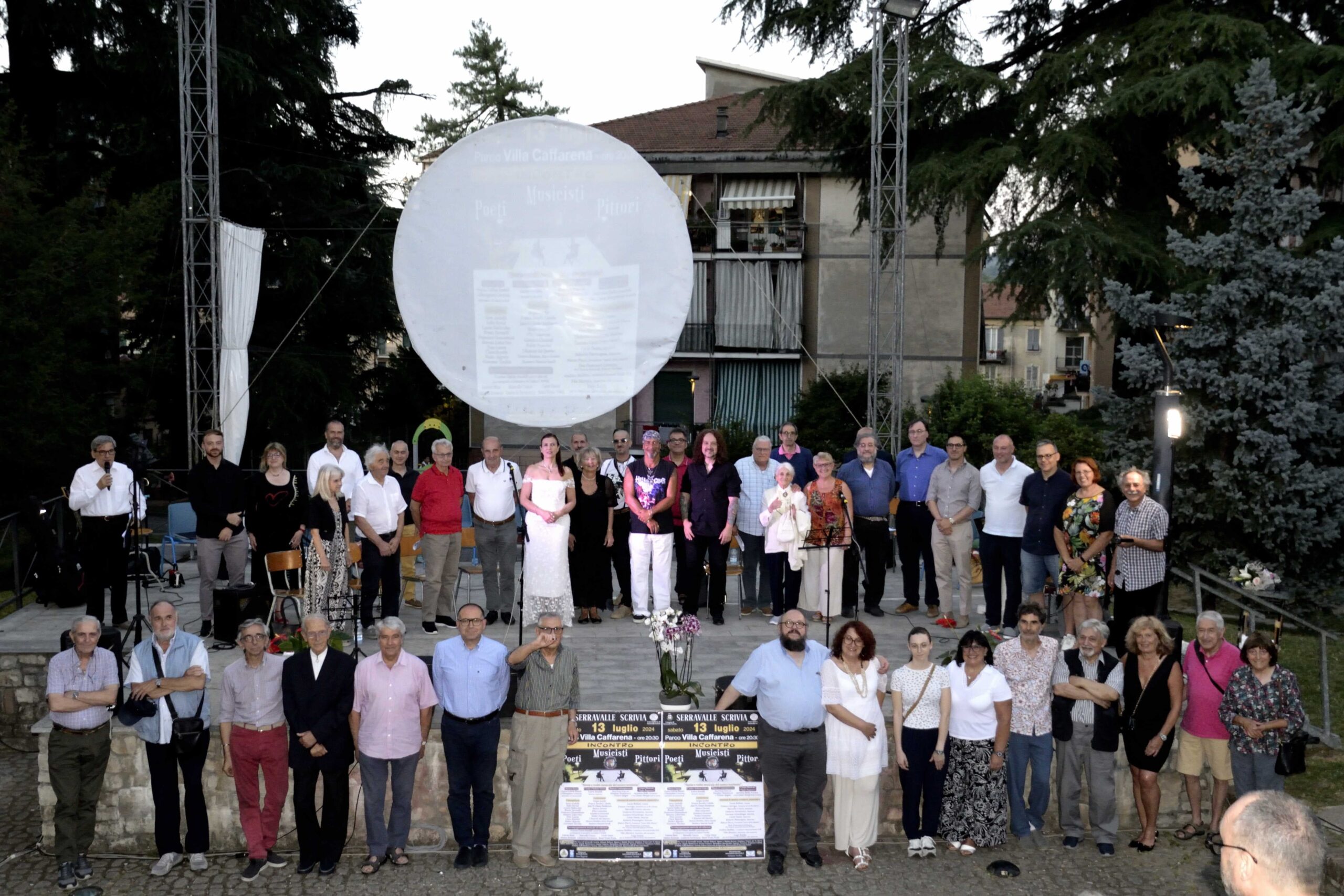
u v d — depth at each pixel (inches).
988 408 887.1
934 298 1052.5
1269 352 508.4
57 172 922.1
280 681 315.9
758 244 1079.0
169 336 958.4
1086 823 346.0
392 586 433.1
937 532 440.8
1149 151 726.5
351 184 1046.4
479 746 315.9
